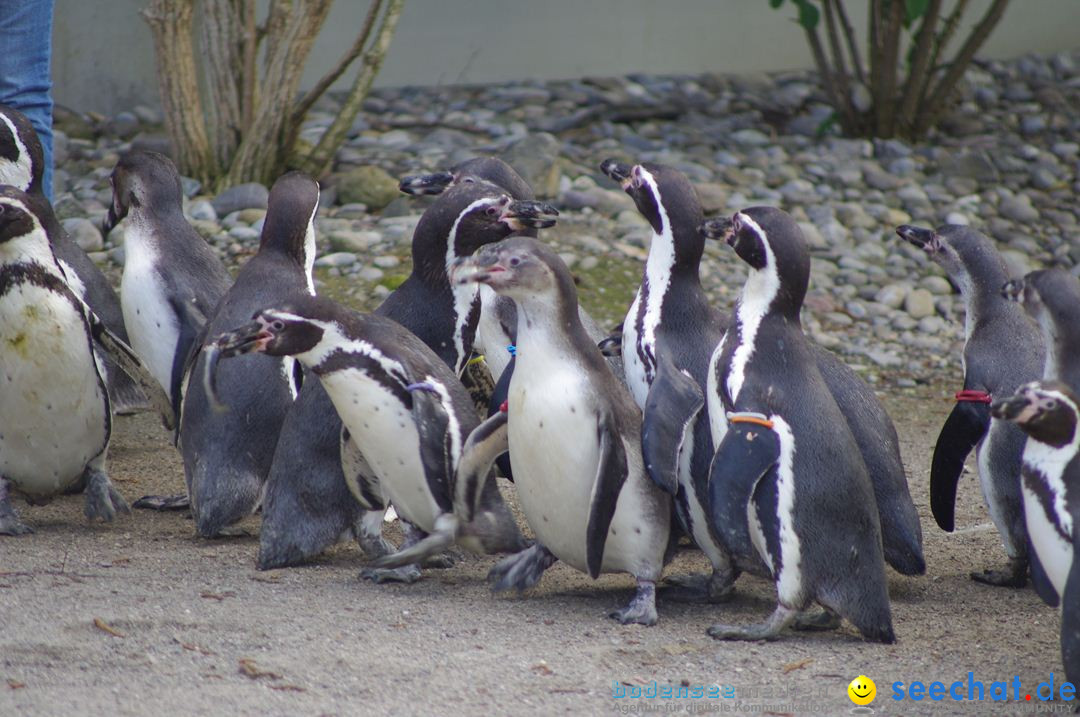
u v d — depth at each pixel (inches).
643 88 1397.6
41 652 396.5
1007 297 472.4
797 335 458.6
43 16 740.7
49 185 765.9
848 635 453.4
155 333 638.5
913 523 489.7
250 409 539.8
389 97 1350.9
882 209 1159.0
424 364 483.5
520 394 453.4
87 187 1086.4
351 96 1088.2
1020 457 502.3
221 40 1066.7
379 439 480.7
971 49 1301.7
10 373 523.8
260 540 511.2
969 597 505.0
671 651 426.0
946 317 1022.4
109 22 1278.3
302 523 512.4
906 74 1395.2
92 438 553.9
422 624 444.8
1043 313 459.2
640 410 482.0
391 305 564.1
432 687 383.6
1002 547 579.2
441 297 559.8
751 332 457.4
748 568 477.1
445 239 551.8
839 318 999.6
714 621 468.8
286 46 1047.6
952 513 544.4
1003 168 1268.5
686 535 570.6
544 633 441.4
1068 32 1507.1
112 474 664.4
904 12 1266.0
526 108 1323.8
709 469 464.4
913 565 486.9
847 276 1056.2
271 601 462.6
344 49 1350.9
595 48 1419.8
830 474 433.1
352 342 473.7
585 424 448.1
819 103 1405.0
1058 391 386.0
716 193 1112.2
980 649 436.8
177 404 634.8
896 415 836.6
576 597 493.4
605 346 574.2
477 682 389.1
